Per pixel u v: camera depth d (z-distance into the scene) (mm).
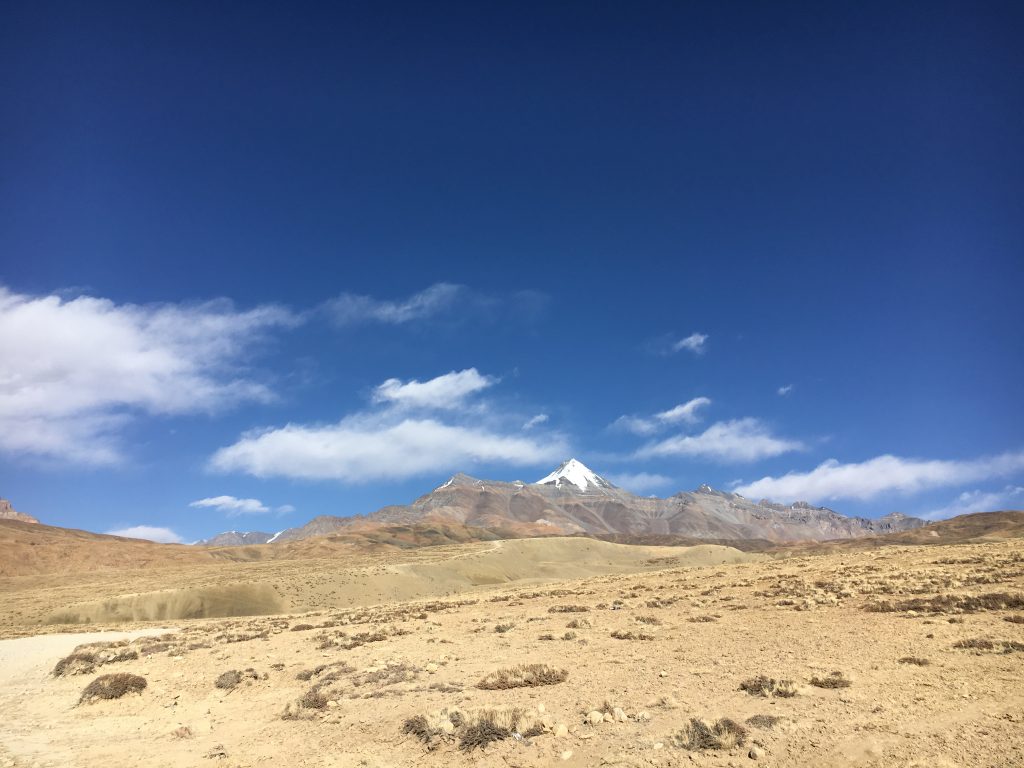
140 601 90438
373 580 115500
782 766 10188
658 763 10797
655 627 26469
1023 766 9195
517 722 13383
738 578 45562
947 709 12148
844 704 13055
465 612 41375
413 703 16328
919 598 26422
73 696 21328
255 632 38000
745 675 16406
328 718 15859
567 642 24641
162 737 15703
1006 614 21781
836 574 39656
